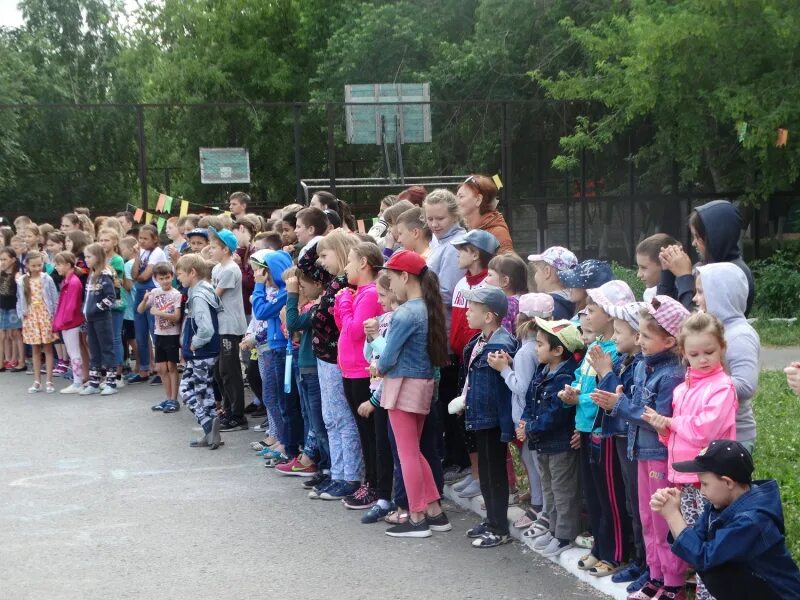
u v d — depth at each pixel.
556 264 5.91
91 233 13.34
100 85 36.03
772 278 15.14
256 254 7.96
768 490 3.58
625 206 19.45
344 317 6.46
